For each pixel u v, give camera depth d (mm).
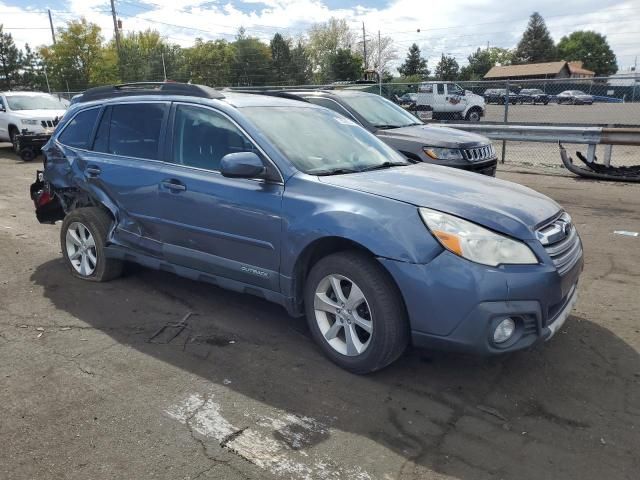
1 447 2893
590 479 2674
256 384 3520
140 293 5051
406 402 3320
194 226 4258
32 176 12594
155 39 72125
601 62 128250
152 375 3627
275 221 3762
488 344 3168
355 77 75000
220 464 2768
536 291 3188
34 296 4988
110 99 5176
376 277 3383
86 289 5148
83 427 3064
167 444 2922
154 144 4652
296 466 2758
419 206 3355
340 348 3682
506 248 3217
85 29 53656
